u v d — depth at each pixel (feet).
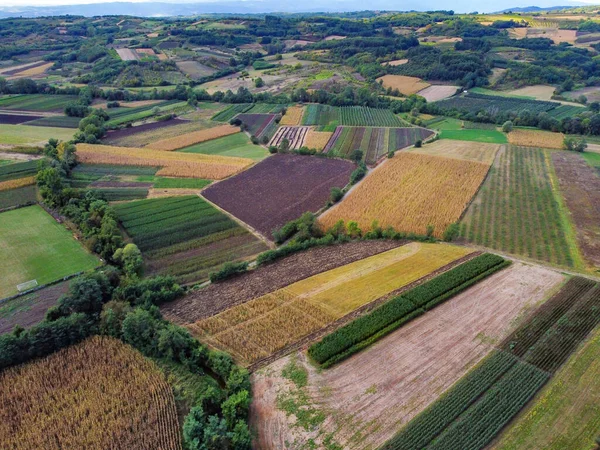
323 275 179.22
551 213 233.14
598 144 355.36
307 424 110.63
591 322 143.74
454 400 115.14
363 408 114.42
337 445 104.47
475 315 149.38
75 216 222.28
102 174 301.84
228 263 183.62
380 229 212.84
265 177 296.10
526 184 272.92
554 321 144.97
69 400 118.01
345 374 125.90
